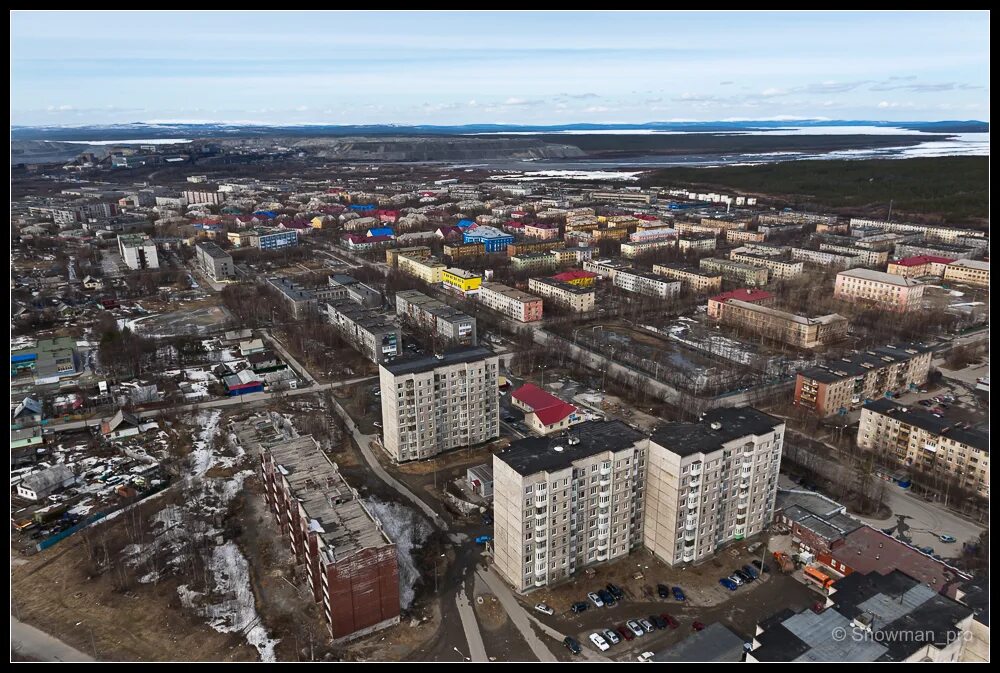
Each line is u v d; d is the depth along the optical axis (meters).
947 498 189.38
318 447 182.50
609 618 145.88
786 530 175.75
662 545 164.62
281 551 168.75
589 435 166.38
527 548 151.50
